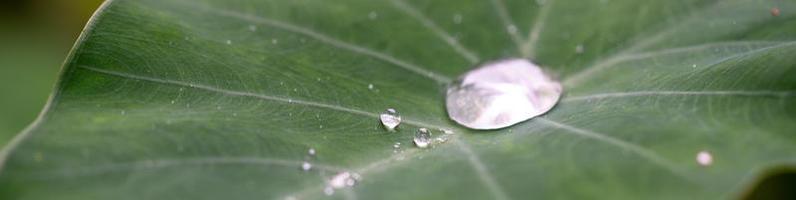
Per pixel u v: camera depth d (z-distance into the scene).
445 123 0.38
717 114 0.36
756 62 0.37
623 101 0.38
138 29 0.40
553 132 0.37
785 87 0.36
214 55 0.40
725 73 0.37
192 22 0.41
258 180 0.35
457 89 0.40
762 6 0.41
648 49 0.41
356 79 0.40
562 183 0.34
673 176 0.34
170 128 0.36
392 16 0.43
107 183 0.34
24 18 0.57
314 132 0.37
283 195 0.34
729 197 0.33
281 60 0.40
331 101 0.39
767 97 0.36
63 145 0.35
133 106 0.37
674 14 0.42
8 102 0.54
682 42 0.41
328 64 0.41
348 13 0.42
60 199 0.33
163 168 0.35
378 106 0.39
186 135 0.36
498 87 0.40
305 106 0.38
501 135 0.37
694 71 0.39
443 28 0.43
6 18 0.56
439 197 0.34
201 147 0.35
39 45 0.56
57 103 0.37
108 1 0.40
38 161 0.34
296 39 0.41
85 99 0.37
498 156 0.36
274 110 0.38
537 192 0.34
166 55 0.39
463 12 0.43
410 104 0.39
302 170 0.35
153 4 0.40
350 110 0.39
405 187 0.35
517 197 0.34
